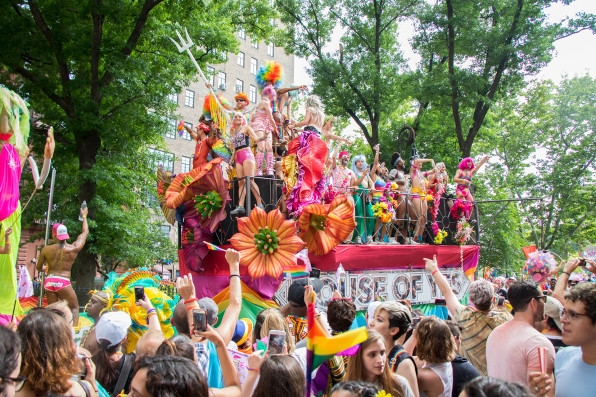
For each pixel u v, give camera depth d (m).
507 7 20.09
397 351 4.15
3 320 5.76
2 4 14.65
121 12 15.12
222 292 7.90
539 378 3.23
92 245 15.83
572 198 30.77
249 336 5.60
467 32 20.30
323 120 9.38
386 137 25.06
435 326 4.14
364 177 11.43
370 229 10.82
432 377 4.07
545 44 19.41
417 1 22.56
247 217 7.78
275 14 23.58
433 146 24.84
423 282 10.76
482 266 30.64
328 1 23.39
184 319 4.23
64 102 16.28
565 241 33.47
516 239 32.16
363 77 22.41
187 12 18.34
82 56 16.17
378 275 9.89
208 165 8.27
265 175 9.39
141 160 18.97
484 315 5.26
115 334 3.98
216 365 4.13
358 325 9.38
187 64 18.38
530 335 3.84
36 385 2.83
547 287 9.15
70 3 15.43
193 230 8.55
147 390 2.62
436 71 21.03
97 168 15.88
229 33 19.70
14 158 6.00
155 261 18.89
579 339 3.29
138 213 18.69
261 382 3.10
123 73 15.59
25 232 27.91
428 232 11.87
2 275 6.23
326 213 8.41
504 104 32.62
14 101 6.12
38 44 15.07
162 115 18.36
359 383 2.82
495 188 30.89
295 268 8.56
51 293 8.54
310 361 3.09
